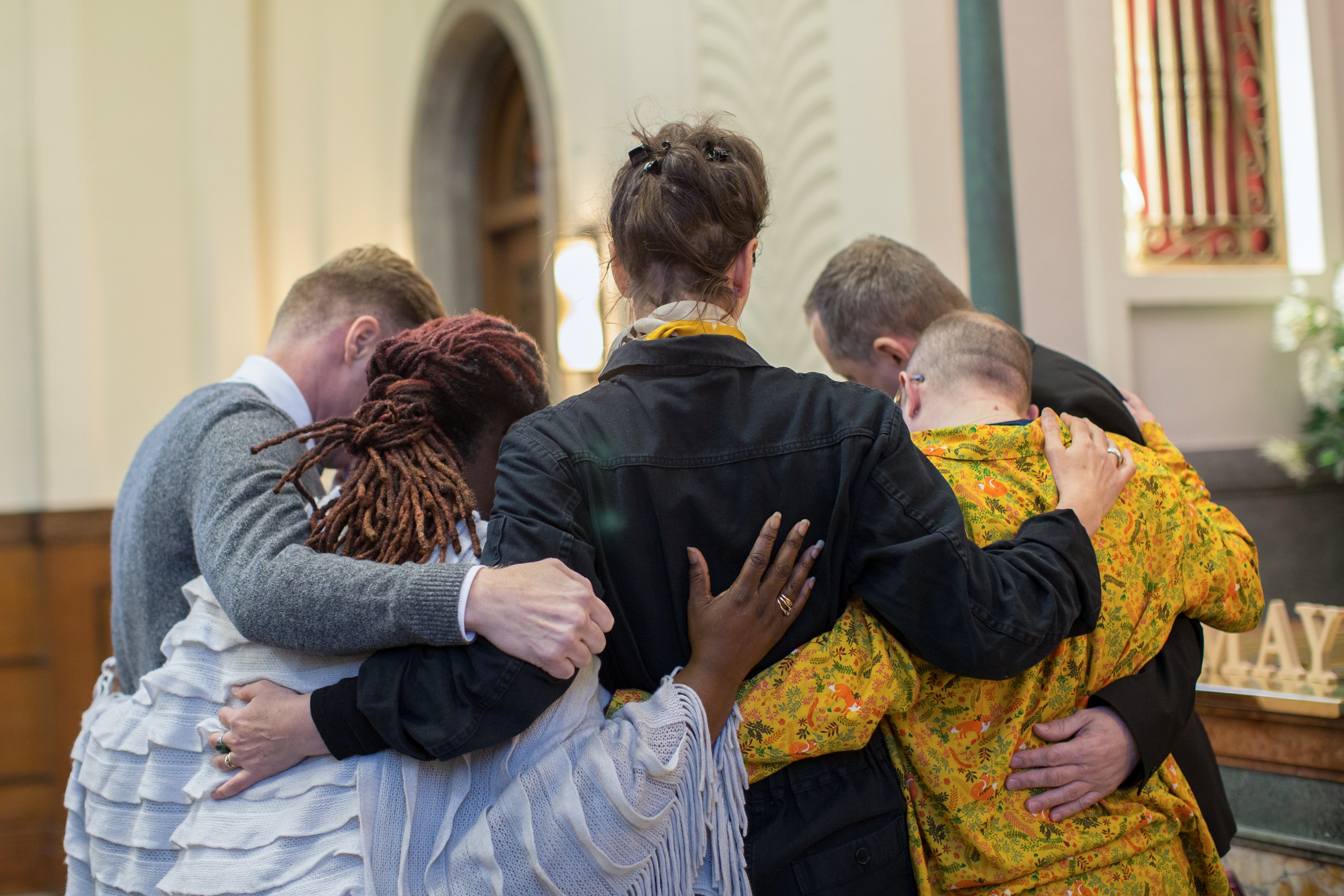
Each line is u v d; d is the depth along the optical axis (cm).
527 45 436
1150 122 338
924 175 304
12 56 490
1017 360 148
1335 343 310
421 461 133
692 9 357
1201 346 329
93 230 505
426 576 112
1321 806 185
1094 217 315
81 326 490
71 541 470
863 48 316
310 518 136
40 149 488
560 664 107
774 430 119
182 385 521
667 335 123
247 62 528
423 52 513
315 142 545
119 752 131
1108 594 130
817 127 331
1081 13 318
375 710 111
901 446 120
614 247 131
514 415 144
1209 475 311
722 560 119
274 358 178
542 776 112
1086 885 128
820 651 119
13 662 461
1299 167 342
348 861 114
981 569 115
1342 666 209
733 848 115
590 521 116
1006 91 273
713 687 114
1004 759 126
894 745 129
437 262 518
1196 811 142
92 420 490
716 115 138
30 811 455
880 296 187
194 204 525
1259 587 149
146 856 124
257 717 119
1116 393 182
